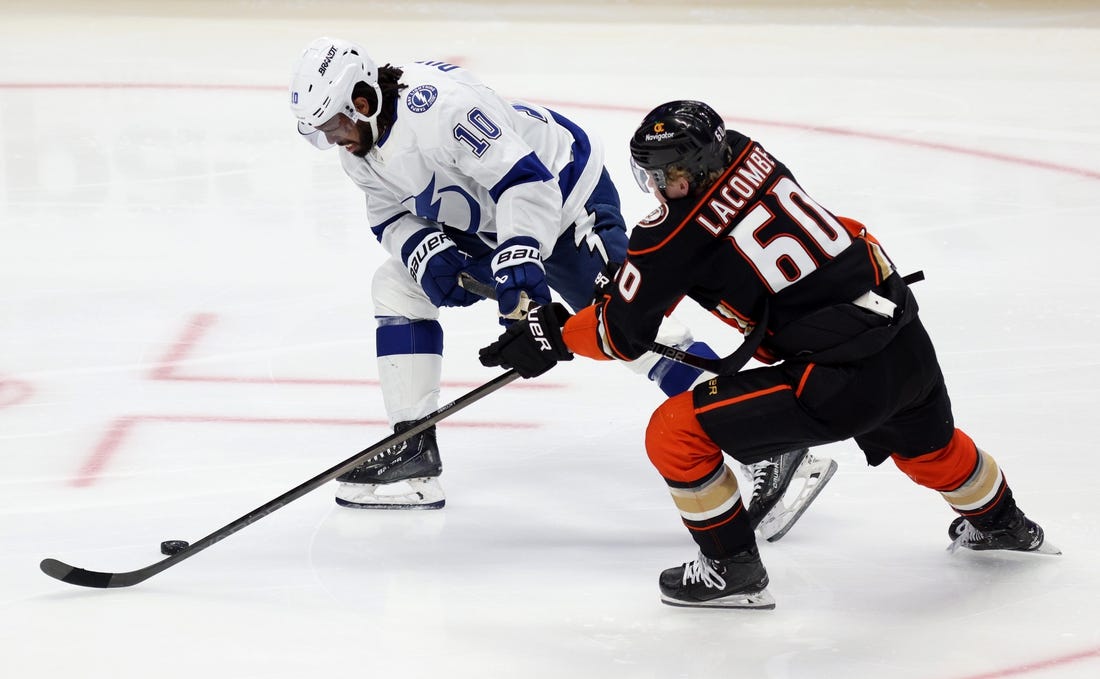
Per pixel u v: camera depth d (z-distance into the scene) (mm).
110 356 17594
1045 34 39031
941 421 10977
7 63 35875
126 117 30531
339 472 11625
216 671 10211
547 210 12281
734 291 10102
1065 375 16109
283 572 12055
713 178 9844
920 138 27875
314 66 11859
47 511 13344
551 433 15266
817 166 26047
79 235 22688
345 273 20891
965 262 20531
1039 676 9922
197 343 18078
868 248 10305
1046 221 22375
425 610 11258
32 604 11398
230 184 25625
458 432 15320
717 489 10781
